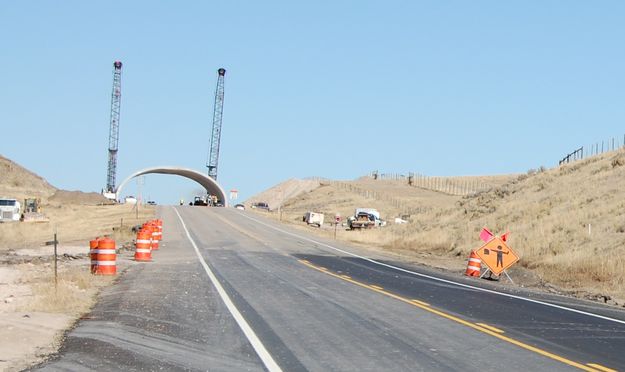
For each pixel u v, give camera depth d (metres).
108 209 81.44
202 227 56.53
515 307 17.48
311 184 163.88
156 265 27.00
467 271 28.52
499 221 43.56
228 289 19.33
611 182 42.00
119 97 144.75
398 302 17.42
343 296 18.36
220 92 147.25
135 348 10.92
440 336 12.59
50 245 39.53
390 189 143.62
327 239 50.94
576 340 12.65
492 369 9.91
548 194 46.06
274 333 12.52
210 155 146.50
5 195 106.81
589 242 30.98
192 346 11.20
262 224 65.50
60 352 10.57
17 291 18.17
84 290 18.44
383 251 42.84
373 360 10.38
